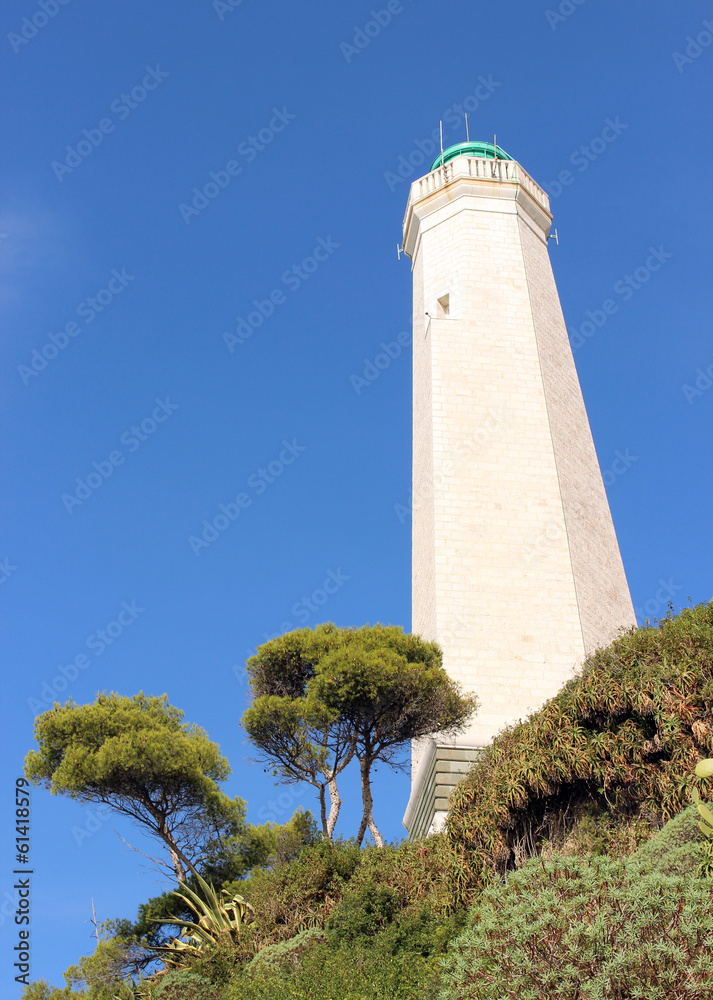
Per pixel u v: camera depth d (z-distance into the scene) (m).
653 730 20.00
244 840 31.31
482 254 42.12
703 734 18.58
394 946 19.52
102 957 26.83
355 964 18.89
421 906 20.81
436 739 30.52
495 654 33.03
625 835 18.97
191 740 31.14
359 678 27.66
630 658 21.16
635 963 11.28
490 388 38.75
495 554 35.06
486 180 43.88
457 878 20.67
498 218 43.25
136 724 31.20
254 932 23.33
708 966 11.11
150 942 28.47
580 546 36.31
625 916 11.97
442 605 33.84
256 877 26.78
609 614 36.25
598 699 20.83
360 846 25.84
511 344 39.88
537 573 34.78
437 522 35.62
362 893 21.69
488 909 13.42
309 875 24.11
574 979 11.44
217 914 24.88
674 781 18.78
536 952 11.99
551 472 37.00
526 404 38.44
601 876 13.05
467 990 12.23
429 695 28.17
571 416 40.19
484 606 33.97
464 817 21.88
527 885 13.59
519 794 21.30
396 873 22.94
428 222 44.41
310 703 27.39
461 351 39.56
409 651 29.84
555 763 21.05
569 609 34.16
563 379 41.00
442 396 38.44
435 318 40.72
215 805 30.95
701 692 19.23
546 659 33.09
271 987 18.95
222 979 21.73
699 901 12.07
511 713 31.84
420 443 39.81
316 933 21.44
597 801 20.78
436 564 34.75
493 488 36.47
